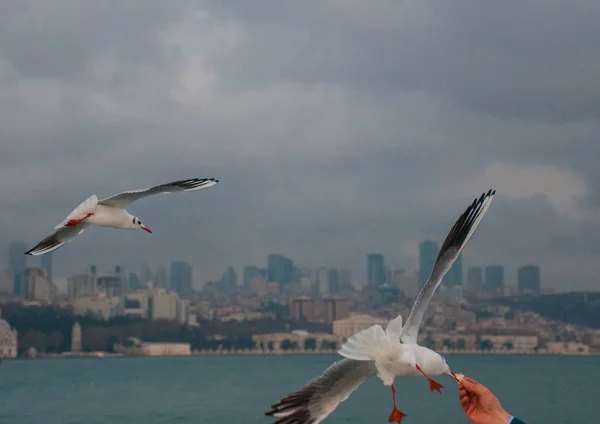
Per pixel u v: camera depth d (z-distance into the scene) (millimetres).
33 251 8391
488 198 4195
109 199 8477
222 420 71938
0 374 178500
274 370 193375
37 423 72562
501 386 117062
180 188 7988
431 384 3844
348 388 3967
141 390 117125
